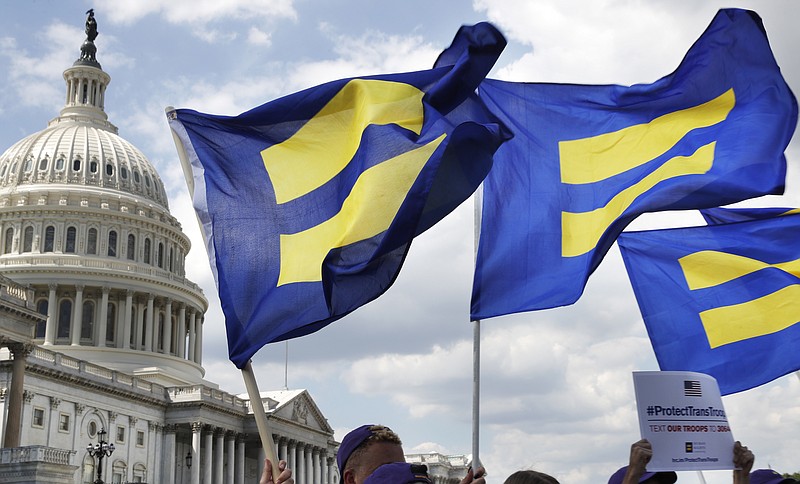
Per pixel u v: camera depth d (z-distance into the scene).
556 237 13.01
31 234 149.38
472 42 11.38
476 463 10.82
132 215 154.62
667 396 8.68
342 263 10.69
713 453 8.66
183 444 136.00
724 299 16.55
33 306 95.31
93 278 146.12
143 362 147.62
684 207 12.34
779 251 16.62
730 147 12.50
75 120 171.00
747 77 12.75
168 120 12.34
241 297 11.38
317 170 11.84
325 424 162.12
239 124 12.22
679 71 12.98
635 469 7.55
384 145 11.08
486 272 12.91
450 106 11.70
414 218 10.59
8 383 102.94
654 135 13.16
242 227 11.74
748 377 16.20
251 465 146.88
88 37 180.50
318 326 11.04
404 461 7.35
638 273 17.02
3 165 158.25
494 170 13.51
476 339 12.30
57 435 109.31
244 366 11.21
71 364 114.12
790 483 8.99
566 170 13.34
